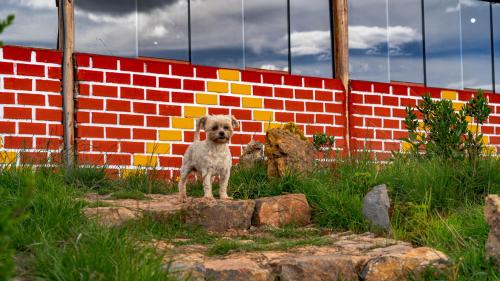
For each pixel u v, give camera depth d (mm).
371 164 9172
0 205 5973
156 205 7688
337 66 11789
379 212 7410
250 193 8523
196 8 10969
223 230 7355
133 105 10086
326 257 5754
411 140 9719
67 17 9695
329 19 12031
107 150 9852
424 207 7547
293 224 7582
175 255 5820
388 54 12562
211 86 10719
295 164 8828
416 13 12875
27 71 9375
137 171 9539
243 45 11312
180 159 10422
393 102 12133
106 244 5082
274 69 11539
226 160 7941
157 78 10305
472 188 8266
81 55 9773
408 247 6270
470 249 6176
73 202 6406
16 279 4668
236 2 11289
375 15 12500
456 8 13273
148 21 10570
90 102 9781
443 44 13102
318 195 8055
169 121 10359
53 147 9438
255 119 11008
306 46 11812
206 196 7793
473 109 9305
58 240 5445
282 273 5543
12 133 9203
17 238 5344
